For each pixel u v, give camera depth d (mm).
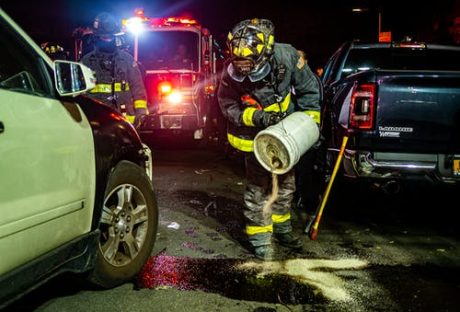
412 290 3252
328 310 2961
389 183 4176
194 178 7172
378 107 4066
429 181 4109
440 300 3105
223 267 3646
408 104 4043
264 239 3830
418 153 4082
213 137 11500
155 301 3074
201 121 10109
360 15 26969
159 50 10102
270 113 3463
